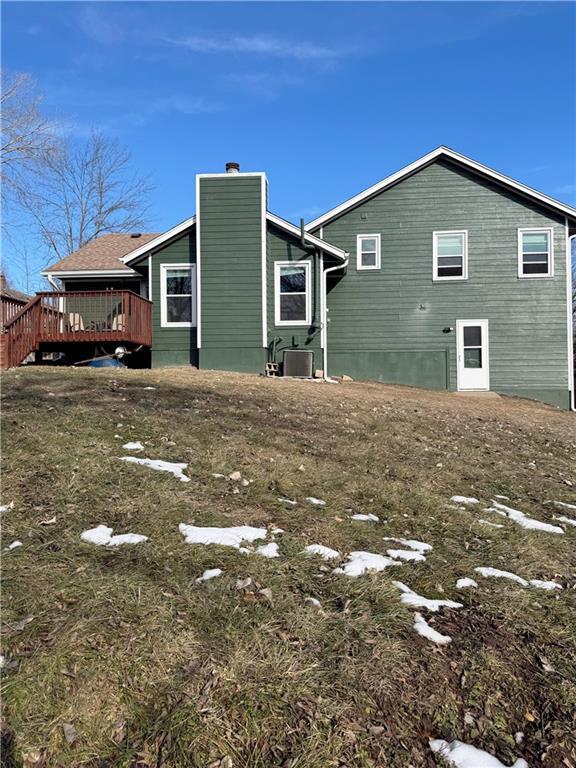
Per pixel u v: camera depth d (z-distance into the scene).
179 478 4.70
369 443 6.89
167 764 2.10
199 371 13.21
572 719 2.54
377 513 4.70
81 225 34.38
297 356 14.30
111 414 6.45
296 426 7.26
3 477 4.30
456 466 6.43
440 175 16.53
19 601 2.81
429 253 16.56
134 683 2.40
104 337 13.37
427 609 3.26
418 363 16.56
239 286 14.59
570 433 10.10
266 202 14.70
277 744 2.23
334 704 2.44
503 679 2.74
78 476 4.44
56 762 2.07
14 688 2.29
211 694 2.39
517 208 16.30
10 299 13.51
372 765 2.21
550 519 5.20
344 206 16.69
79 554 3.33
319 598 3.20
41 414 6.11
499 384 16.31
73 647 2.51
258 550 3.64
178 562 3.36
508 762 2.30
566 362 16.06
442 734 2.41
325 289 15.47
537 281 16.22
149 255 15.27
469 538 4.45
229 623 2.84
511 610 3.34
